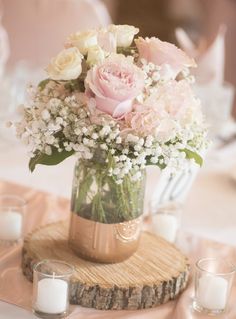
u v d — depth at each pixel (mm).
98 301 861
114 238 907
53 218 1122
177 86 858
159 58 853
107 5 3469
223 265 907
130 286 860
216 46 1708
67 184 1304
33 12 2131
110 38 865
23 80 1577
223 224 1185
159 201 1127
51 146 865
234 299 920
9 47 2172
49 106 835
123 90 806
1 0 2143
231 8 3059
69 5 2100
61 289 831
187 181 1156
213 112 1567
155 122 823
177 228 1078
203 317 869
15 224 1011
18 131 867
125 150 838
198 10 3297
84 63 845
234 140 1591
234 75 3043
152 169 1399
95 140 838
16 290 887
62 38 2113
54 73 817
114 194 893
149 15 3477
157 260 945
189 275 963
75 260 924
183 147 857
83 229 912
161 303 889
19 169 1348
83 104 833
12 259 961
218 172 1420
